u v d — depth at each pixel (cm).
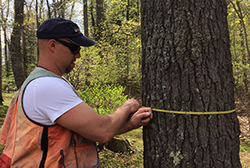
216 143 127
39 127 95
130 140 550
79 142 102
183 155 128
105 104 407
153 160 139
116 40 1134
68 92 96
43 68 104
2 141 120
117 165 387
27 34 1327
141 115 125
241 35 861
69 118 93
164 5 132
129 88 1249
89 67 577
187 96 127
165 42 132
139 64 1170
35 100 94
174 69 130
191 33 126
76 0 1064
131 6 1711
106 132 101
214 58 128
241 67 786
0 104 1029
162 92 134
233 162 132
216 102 127
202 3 127
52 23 103
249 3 698
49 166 95
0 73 1045
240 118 923
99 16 1283
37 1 1174
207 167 126
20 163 99
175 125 129
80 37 107
